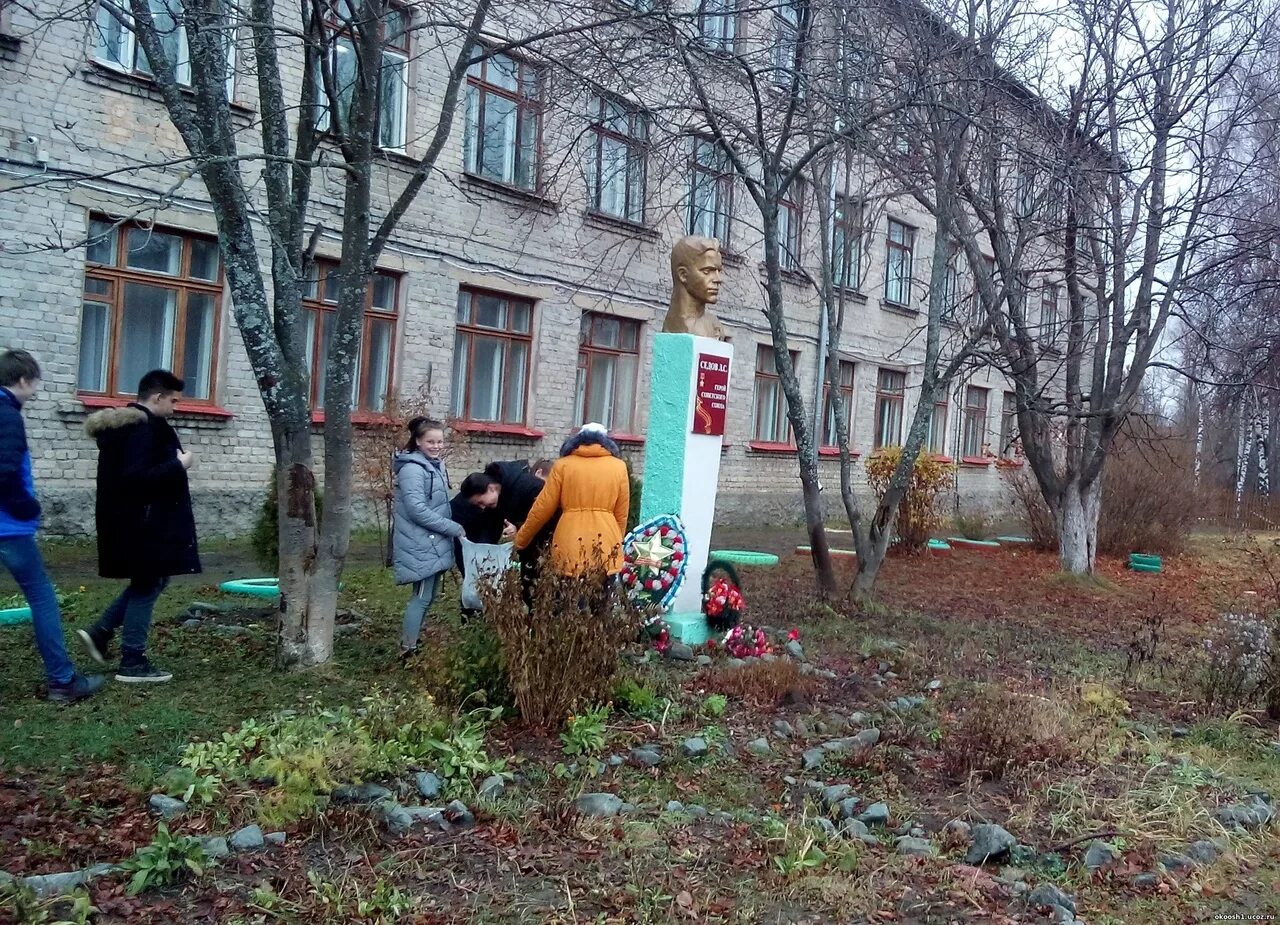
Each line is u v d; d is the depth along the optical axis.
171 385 5.76
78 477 10.55
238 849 3.84
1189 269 12.72
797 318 20.55
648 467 8.09
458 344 14.50
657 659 7.11
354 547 12.27
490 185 14.37
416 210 13.48
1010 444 15.81
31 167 10.00
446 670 5.45
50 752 4.61
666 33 7.62
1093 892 4.07
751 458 19.88
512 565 5.75
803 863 4.04
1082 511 13.86
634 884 3.80
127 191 10.70
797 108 9.60
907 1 9.76
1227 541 20.97
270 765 4.33
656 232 16.25
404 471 6.35
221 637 6.91
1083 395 13.67
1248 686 7.05
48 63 10.06
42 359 10.20
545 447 15.73
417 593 6.41
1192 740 6.20
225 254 5.91
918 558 15.26
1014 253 11.28
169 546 5.69
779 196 9.52
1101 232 13.05
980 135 10.28
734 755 5.37
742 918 3.63
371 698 5.15
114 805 4.14
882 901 3.87
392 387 11.94
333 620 6.30
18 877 3.43
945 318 11.86
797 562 13.87
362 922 3.41
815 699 6.52
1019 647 8.79
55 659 5.30
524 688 5.28
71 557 9.88
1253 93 12.08
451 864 3.87
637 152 10.09
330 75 6.36
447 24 6.27
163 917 3.36
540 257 15.30
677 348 7.99
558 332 15.77
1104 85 11.04
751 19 9.53
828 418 22.02
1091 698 6.72
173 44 10.84
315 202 12.23
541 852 4.01
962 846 4.40
